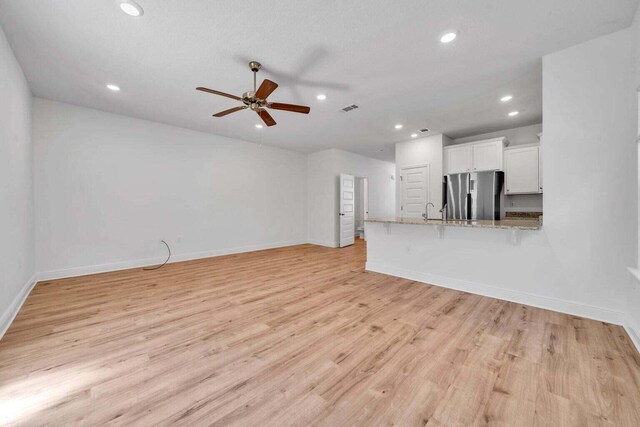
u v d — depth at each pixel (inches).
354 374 65.3
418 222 135.4
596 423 50.3
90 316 98.4
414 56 101.9
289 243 272.1
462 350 75.7
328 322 93.9
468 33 88.5
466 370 66.7
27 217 124.3
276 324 92.4
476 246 124.0
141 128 175.5
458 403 55.7
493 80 121.2
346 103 147.2
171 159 190.1
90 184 156.6
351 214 283.3
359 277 152.1
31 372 65.5
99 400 56.4
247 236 237.6
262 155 247.9
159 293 124.4
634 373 64.8
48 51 98.4
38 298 116.9
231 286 135.5
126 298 117.6
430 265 140.2
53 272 145.3
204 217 209.0
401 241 152.6
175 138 191.8
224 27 85.2
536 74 115.6
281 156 264.4
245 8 77.0
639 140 81.7
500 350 75.6
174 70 112.1
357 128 194.1
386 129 196.5
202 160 207.0
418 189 223.8
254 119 175.0
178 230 194.5
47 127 142.1
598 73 91.5
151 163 180.4
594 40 91.8
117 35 89.3
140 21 82.4
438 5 76.0
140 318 97.0
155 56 101.7
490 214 185.5
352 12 78.6
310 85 125.6
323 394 58.4
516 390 59.3
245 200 235.8
